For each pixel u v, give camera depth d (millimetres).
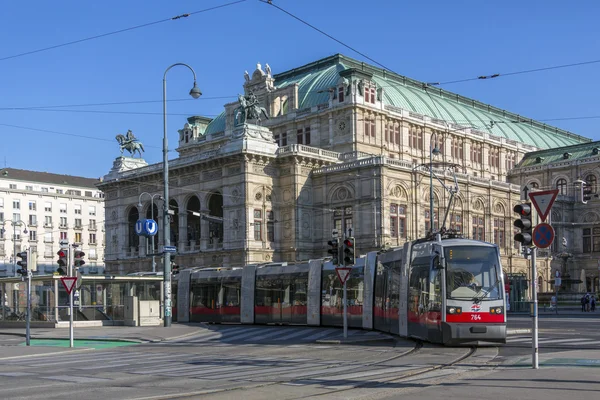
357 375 19766
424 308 30391
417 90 108562
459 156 104125
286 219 83188
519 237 20328
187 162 87312
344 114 88312
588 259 110750
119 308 50969
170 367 23188
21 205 132500
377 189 78438
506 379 17922
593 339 31703
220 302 54094
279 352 28516
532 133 126938
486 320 28078
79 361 26328
